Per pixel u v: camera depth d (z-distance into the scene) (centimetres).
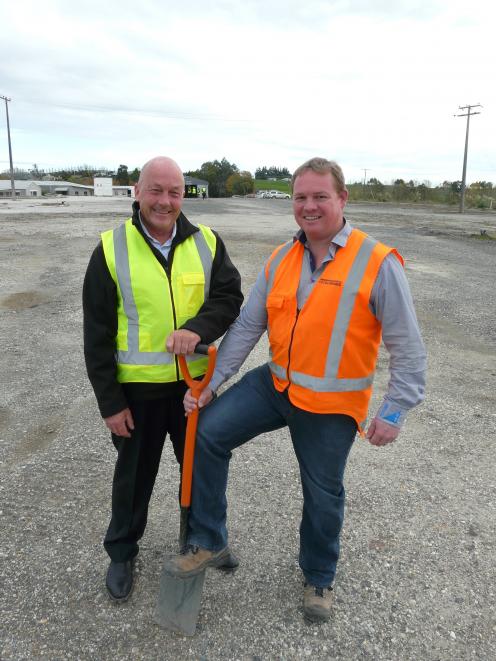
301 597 245
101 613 233
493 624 232
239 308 236
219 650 217
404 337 202
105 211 2747
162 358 223
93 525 288
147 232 223
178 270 223
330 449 214
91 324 217
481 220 2759
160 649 217
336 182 202
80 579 251
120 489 234
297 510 306
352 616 235
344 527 291
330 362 208
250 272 1027
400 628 229
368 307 203
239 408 223
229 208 3425
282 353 216
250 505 309
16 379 490
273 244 1472
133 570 256
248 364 538
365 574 259
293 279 214
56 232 1672
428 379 515
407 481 338
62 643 218
